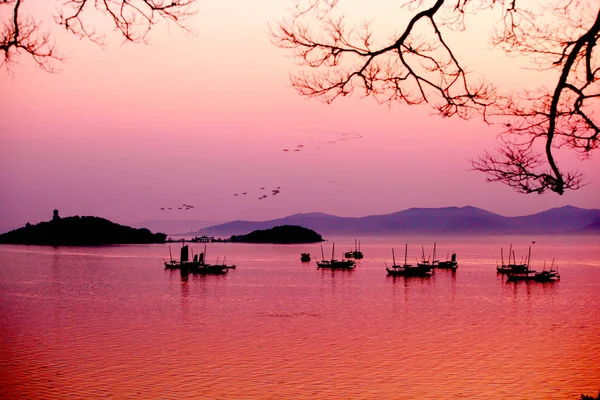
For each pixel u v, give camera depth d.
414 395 34.78
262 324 61.44
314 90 14.08
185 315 68.56
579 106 12.95
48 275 129.38
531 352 46.84
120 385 36.84
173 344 49.97
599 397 20.34
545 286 106.38
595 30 11.76
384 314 69.56
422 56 13.51
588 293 94.38
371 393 35.22
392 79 13.80
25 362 43.00
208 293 94.06
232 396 34.56
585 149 13.64
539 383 37.53
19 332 56.38
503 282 114.44
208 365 42.06
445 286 106.25
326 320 64.38
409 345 49.56
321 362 43.00
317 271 143.25
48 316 67.69
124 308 75.38
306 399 33.97
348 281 116.56
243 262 182.50
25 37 12.66
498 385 37.03
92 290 98.62
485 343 50.69
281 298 86.88
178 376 38.97
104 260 187.00
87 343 50.50
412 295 91.12
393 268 147.38
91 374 39.50
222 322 62.91
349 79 13.88
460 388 36.41
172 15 12.97
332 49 13.73
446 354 45.97
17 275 129.38
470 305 78.94
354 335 54.50
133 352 46.66
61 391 35.56
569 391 35.84
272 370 40.59
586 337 53.91
